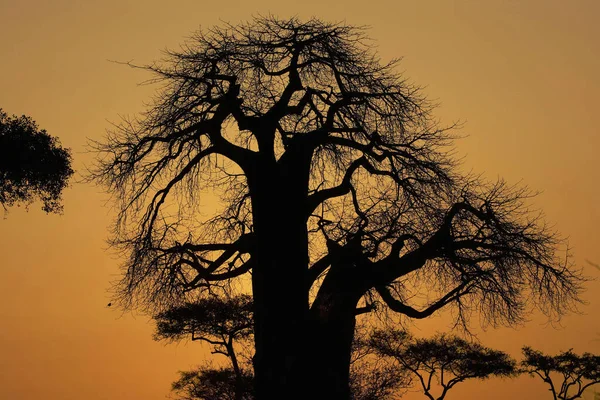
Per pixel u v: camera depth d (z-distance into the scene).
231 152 39.34
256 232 38.12
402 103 42.53
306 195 38.41
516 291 40.19
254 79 41.34
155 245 42.19
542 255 40.28
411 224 40.34
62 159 41.81
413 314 37.31
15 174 40.47
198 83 40.94
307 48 41.38
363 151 39.47
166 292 41.56
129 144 41.91
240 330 58.69
